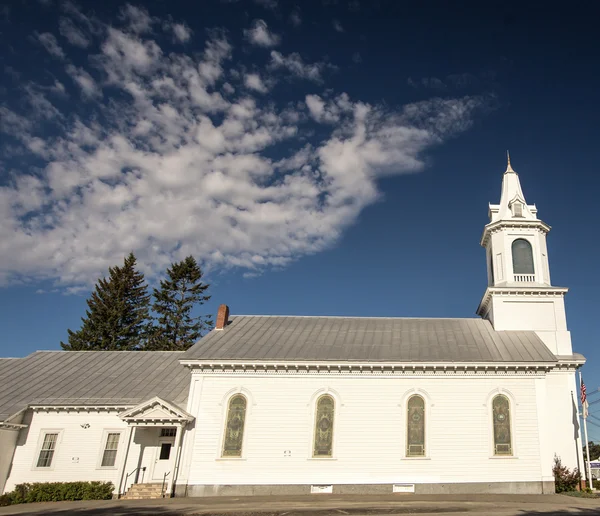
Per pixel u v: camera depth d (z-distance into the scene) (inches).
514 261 1496.1
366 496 1099.3
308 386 1219.2
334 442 1175.0
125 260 2608.3
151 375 1414.9
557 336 1368.1
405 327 1433.3
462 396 1195.3
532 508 911.7
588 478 1221.7
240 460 1168.8
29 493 1142.3
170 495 1133.7
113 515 893.2
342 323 1475.1
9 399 1298.0
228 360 1218.0
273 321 1497.3
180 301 2605.8
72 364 1504.7
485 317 1582.2
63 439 1258.6
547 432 1162.0
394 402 1198.3
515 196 1576.0
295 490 1144.2
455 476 1140.5
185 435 1192.2
